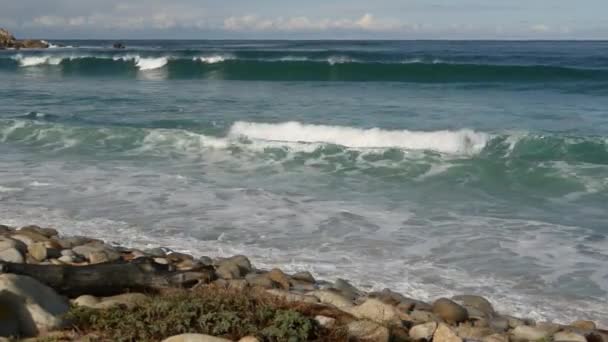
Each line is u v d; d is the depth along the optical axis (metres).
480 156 14.88
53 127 17.48
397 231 9.62
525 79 32.16
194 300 5.39
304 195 11.70
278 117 20.48
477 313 6.64
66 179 12.64
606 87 28.89
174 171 13.52
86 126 18.27
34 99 25.81
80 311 5.34
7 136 17.23
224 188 12.10
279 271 7.42
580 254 8.70
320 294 6.48
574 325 6.39
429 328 5.53
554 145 15.66
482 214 10.62
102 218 10.14
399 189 12.21
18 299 5.07
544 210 10.87
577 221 10.24
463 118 20.19
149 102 24.61
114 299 5.77
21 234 8.47
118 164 14.17
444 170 13.52
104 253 7.70
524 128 18.33
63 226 9.71
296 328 5.02
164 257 7.99
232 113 21.48
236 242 9.07
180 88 30.06
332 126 17.66
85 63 43.97
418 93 27.28
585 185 12.33
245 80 34.56
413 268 8.15
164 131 16.69
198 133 17.09
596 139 15.51
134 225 9.80
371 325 5.22
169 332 4.96
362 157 14.68
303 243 9.05
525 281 7.78
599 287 7.62
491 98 25.47
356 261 8.37
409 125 18.94
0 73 40.62
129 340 4.88
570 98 25.41
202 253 8.59
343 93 27.33
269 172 13.52
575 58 48.47
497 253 8.72
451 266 8.24
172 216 10.26
